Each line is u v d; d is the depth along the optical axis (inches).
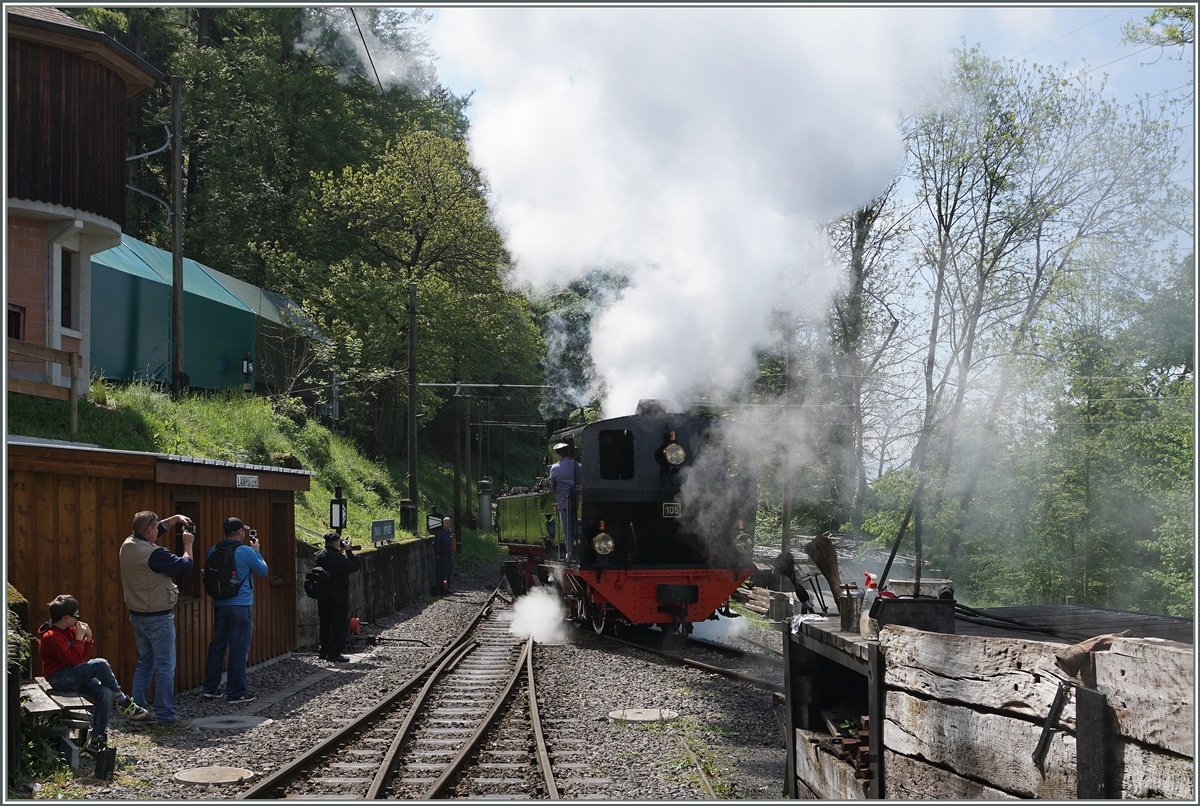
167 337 903.7
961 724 178.2
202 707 378.3
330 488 943.0
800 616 275.0
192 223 1567.4
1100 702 136.5
